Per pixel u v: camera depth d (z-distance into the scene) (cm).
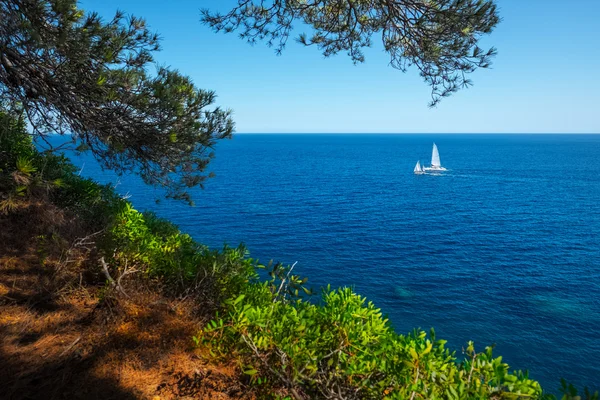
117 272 431
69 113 455
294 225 5912
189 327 353
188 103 470
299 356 271
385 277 4066
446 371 235
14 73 411
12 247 463
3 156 490
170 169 526
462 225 6481
